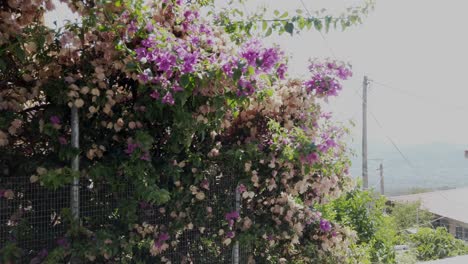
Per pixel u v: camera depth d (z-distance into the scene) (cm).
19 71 263
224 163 334
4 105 248
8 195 248
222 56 280
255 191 357
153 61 277
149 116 286
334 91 366
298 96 362
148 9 289
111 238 272
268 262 371
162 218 306
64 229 267
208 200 329
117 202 283
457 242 807
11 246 244
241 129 357
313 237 396
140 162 277
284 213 360
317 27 323
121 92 293
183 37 305
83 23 265
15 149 265
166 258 310
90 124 281
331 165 369
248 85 293
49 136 270
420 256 746
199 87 281
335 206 569
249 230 342
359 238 537
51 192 264
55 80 264
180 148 307
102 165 272
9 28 242
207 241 330
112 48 272
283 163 348
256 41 286
